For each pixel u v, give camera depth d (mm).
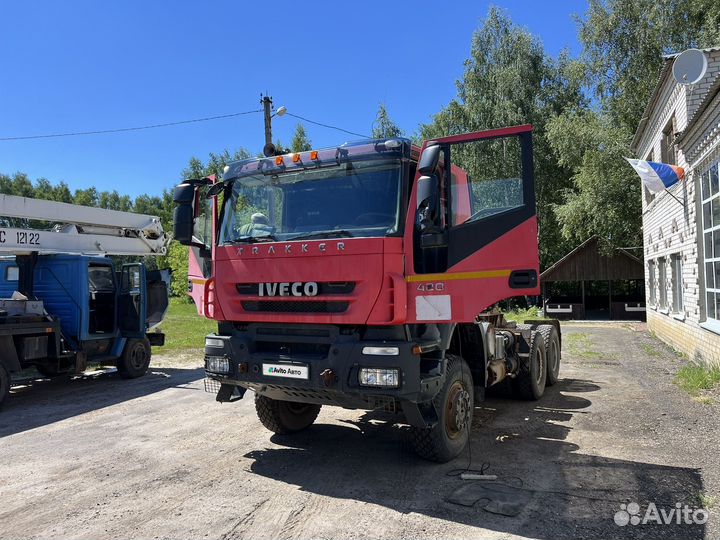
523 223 4512
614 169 23844
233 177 5402
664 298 16031
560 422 6625
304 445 5859
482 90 31844
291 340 4797
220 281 5180
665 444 5602
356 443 5910
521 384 7844
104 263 10305
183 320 26094
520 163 4562
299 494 4469
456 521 3898
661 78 13156
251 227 5215
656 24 23625
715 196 9602
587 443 5723
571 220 25891
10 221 9469
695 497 4238
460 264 4586
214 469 5125
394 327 4492
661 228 15117
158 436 6348
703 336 10414
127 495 4512
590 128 24375
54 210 9617
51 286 9867
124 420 7223
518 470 4926
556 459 5215
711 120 9062
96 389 9656
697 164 10430
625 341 15719
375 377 4312
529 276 4445
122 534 3799
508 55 31750
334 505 4230
